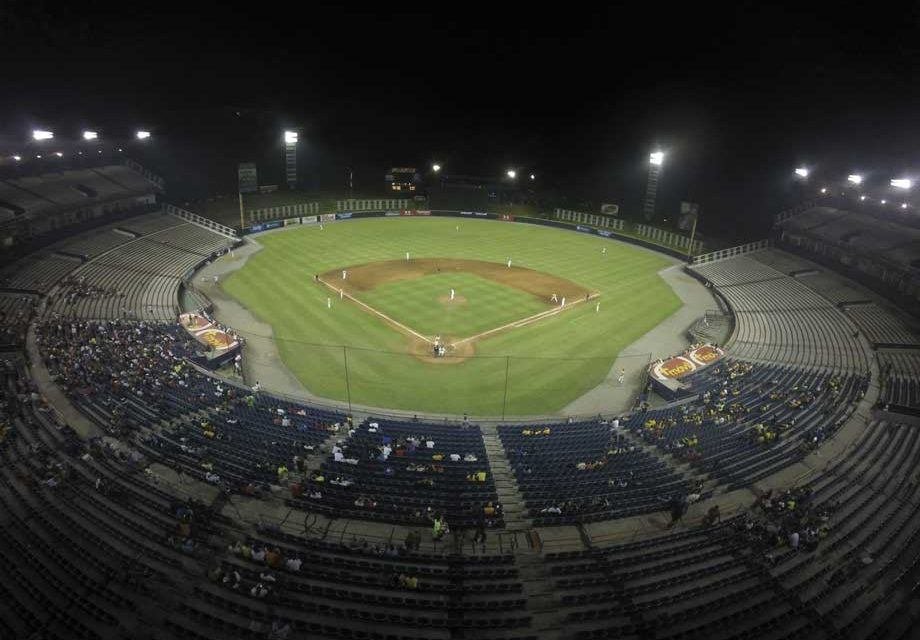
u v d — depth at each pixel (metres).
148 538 19.03
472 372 38.09
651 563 19.28
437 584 17.59
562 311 49.66
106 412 27.22
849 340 41.75
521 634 15.90
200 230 66.62
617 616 16.69
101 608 16.11
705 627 16.33
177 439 25.86
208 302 48.41
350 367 38.06
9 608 16.11
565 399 35.19
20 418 25.92
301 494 21.95
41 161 63.84
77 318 40.09
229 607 16.30
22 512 20.06
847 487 23.66
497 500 22.47
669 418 30.84
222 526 20.03
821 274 55.34
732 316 50.03
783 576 18.53
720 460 26.22
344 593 16.95
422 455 26.09
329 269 59.19
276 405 30.97
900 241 52.78
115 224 62.44
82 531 19.09
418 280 56.41
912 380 34.12
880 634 16.45
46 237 54.53
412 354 40.25
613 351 42.12
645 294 55.31
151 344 36.56
